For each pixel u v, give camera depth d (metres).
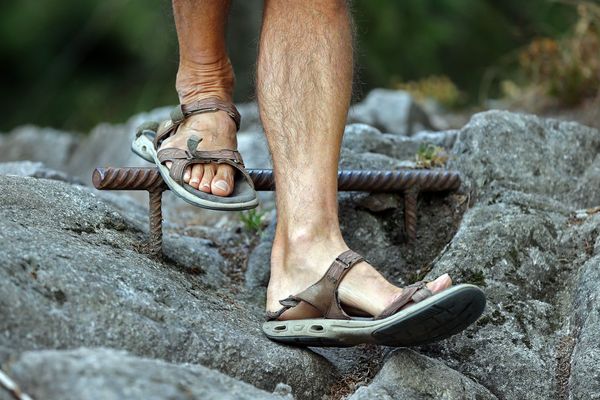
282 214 3.32
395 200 4.01
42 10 14.06
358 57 3.62
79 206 3.52
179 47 3.73
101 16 13.30
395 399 3.03
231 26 11.68
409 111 6.96
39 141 7.72
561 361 3.39
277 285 3.28
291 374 3.13
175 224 4.57
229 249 4.26
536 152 4.17
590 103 6.54
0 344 2.62
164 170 3.43
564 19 9.64
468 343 3.39
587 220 3.85
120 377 2.46
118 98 13.40
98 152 7.35
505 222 3.76
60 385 2.44
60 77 13.87
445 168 4.20
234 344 3.08
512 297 3.54
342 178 3.86
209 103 3.61
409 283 3.85
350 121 4.84
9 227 3.06
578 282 3.59
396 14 12.38
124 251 3.42
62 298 2.85
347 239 3.98
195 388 2.57
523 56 7.20
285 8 3.37
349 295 3.14
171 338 2.96
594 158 4.26
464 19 12.43
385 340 3.07
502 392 3.31
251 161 5.60
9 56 14.19
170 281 3.31
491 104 7.52
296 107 3.31
